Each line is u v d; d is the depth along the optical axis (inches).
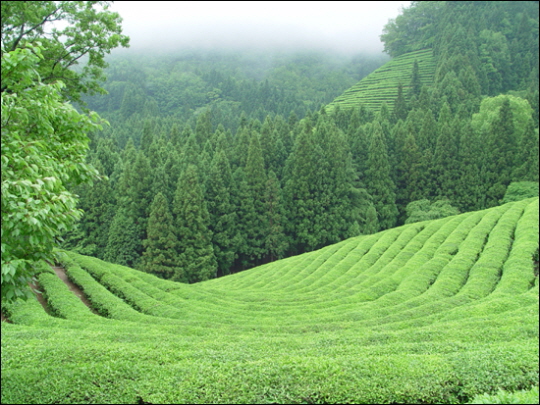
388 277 1526.8
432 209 2861.7
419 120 3690.9
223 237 2481.5
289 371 462.0
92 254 2413.9
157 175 2456.9
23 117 396.2
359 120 3870.6
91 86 1193.4
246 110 6668.3
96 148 3070.9
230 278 2114.9
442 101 4237.2
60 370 444.1
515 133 3139.8
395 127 3417.8
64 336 647.8
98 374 442.0
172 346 592.7
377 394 443.8
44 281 1107.3
